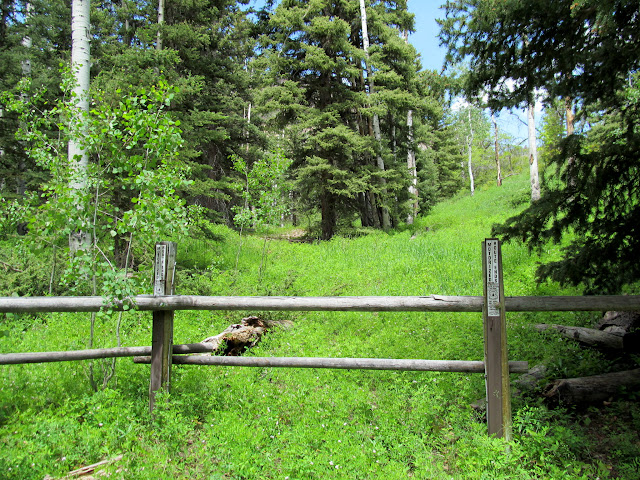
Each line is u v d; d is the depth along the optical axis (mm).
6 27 16938
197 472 3141
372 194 20953
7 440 3309
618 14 4320
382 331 6598
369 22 20359
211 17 14484
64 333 6207
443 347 5730
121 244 8625
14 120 12023
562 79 5242
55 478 2986
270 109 17562
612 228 4578
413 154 28094
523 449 3357
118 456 3262
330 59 17547
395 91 18844
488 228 16938
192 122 10922
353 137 17641
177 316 7320
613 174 4402
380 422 3746
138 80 9312
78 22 8039
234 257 13289
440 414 3924
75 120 4410
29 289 6977
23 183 15055
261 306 3840
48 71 13906
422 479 3059
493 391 3486
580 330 5477
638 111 4715
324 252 14766
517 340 5562
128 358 5129
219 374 4867
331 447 3338
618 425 3738
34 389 4277
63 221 4082
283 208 10523
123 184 4574
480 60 5590
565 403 4027
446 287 9055
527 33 5027
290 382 4637
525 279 8922
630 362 4746
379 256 13281
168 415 3586
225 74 17188
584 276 4938
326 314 7566
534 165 19594
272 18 17078
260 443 3463
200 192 11078
